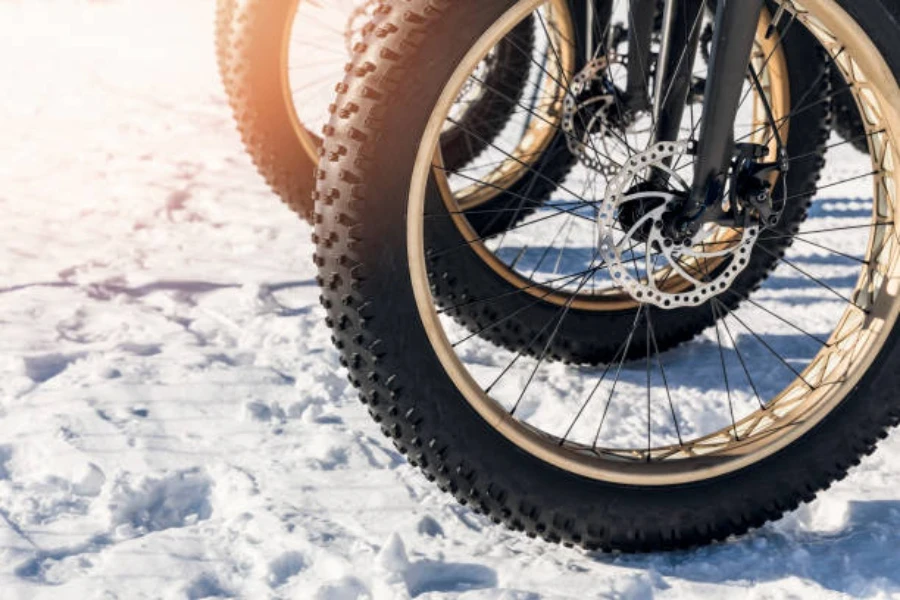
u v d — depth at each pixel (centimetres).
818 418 206
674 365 306
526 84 386
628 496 201
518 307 292
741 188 196
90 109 599
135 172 484
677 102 216
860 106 207
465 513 221
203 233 412
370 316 184
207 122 587
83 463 235
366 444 250
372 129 179
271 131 342
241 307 339
